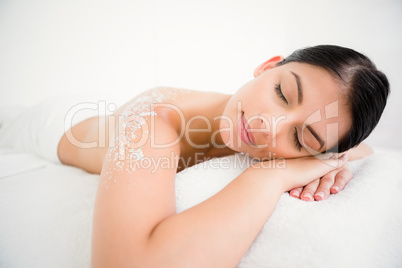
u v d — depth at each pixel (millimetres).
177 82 1777
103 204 388
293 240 366
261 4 1661
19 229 492
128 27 1672
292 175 492
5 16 1476
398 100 1402
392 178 531
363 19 1493
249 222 371
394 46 1436
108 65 1684
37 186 665
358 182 511
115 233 351
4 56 1497
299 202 445
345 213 406
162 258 326
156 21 1703
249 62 1725
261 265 366
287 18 1646
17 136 1056
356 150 832
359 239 367
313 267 339
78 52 1625
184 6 1702
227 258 340
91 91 1677
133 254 333
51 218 521
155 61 1745
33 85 1577
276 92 545
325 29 1585
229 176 514
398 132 1391
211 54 1740
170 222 362
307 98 515
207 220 358
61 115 962
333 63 529
